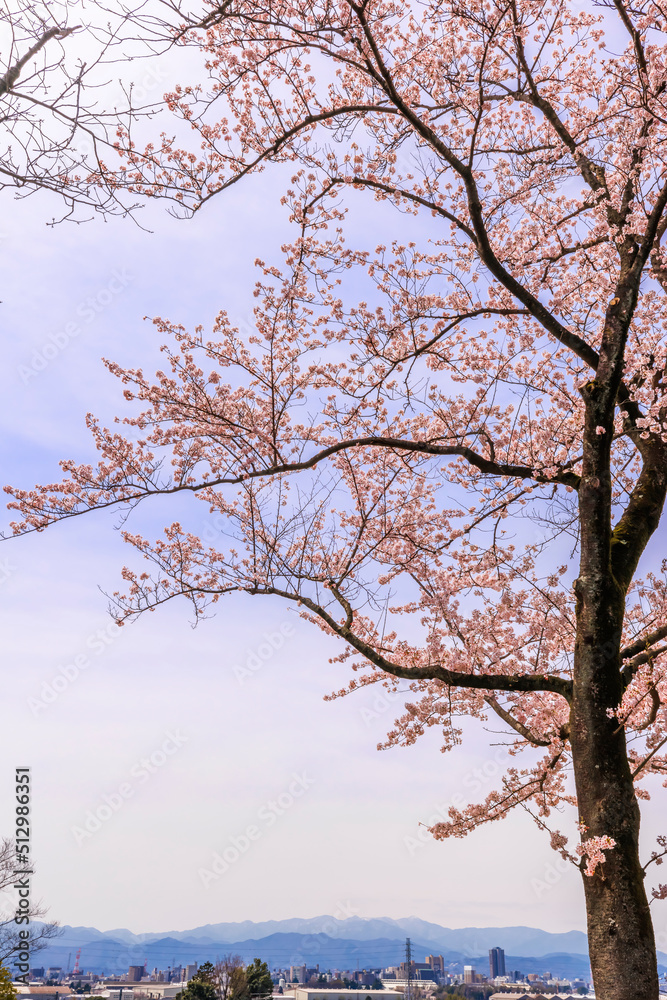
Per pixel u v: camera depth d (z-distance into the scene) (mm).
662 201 5367
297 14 5766
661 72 5500
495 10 5812
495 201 7598
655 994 4223
